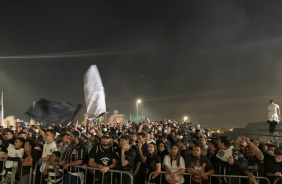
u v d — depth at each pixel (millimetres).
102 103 7742
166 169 5957
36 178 7094
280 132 15617
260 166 6246
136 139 8031
